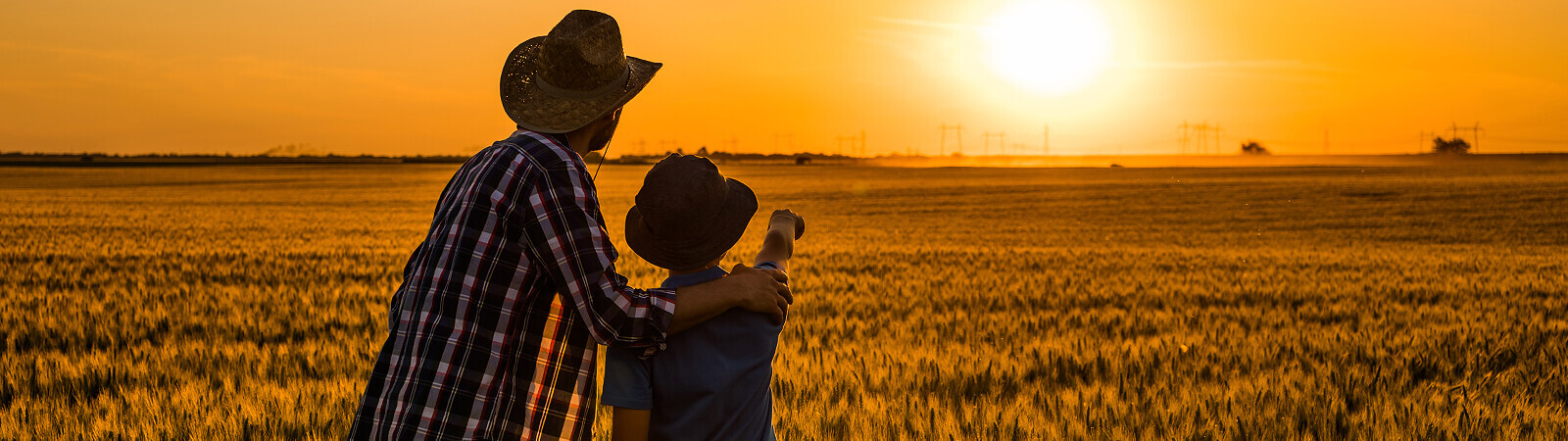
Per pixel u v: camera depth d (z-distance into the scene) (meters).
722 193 2.35
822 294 12.08
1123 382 5.65
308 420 4.45
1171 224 41.16
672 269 2.42
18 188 65.25
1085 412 4.76
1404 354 6.74
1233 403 4.89
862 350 7.26
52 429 4.39
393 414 2.26
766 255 2.66
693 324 2.31
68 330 8.02
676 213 2.27
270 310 10.03
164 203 50.81
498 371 2.28
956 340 8.14
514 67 2.55
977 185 75.12
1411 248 29.23
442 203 2.47
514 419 2.31
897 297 12.16
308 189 68.50
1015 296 12.69
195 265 16.72
